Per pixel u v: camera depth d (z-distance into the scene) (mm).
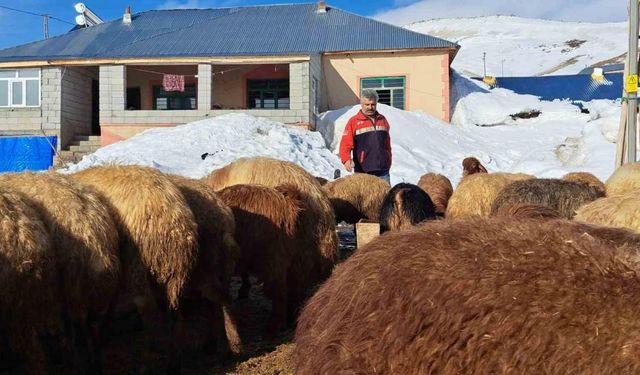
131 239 4621
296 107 22766
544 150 20891
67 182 4586
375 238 2404
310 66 23188
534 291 1877
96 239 4340
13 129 24109
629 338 1739
